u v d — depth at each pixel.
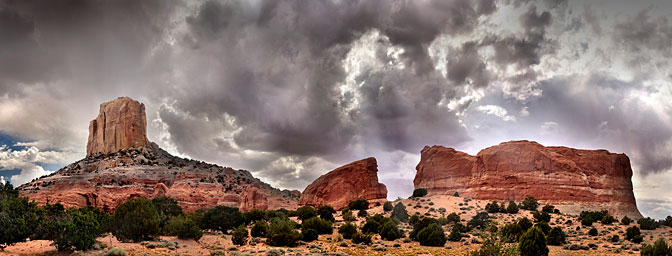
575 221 98.88
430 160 162.12
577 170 128.88
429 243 65.19
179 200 150.88
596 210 119.06
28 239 44.38
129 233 50.00
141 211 51.53
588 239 75.56
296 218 110.06
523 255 47.53
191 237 59.41
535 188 128.50
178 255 45.62
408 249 60.78
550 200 125.12
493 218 99.31
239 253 48.53
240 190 174.62
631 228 75.62
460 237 70.56
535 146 138.00
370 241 66.94
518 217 101.38
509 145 141.12
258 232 68.31
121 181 158.00
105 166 171.88
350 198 154.75
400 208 105.81
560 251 58.88
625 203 124.06
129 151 189.38
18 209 41.66
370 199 152.88
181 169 184.25
